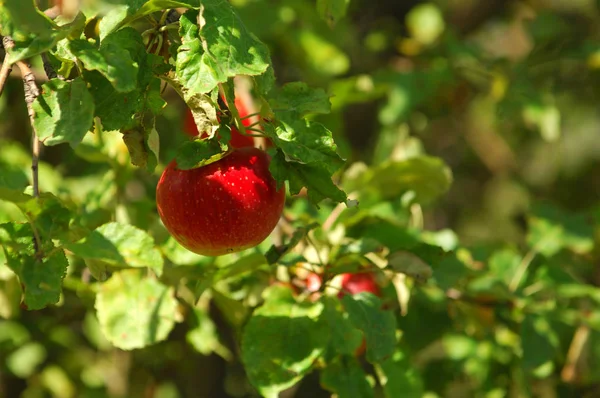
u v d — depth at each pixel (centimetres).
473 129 261
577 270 173
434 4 225
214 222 127
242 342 137
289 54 184
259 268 141
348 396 140
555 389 161
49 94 122
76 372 184
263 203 128
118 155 147
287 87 127
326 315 138
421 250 138
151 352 176
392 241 150
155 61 124
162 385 195
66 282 145
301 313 138
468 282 153
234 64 122
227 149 125
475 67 183
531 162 274
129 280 143
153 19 126
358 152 204
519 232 258
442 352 182
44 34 121
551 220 162
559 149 271
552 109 182
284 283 142
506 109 183
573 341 159
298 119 126
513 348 158
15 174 151
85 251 124
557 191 267
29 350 178
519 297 154
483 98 251
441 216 264
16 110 174
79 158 172
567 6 234
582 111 271
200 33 122
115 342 142
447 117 218
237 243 128
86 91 122
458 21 235
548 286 157
